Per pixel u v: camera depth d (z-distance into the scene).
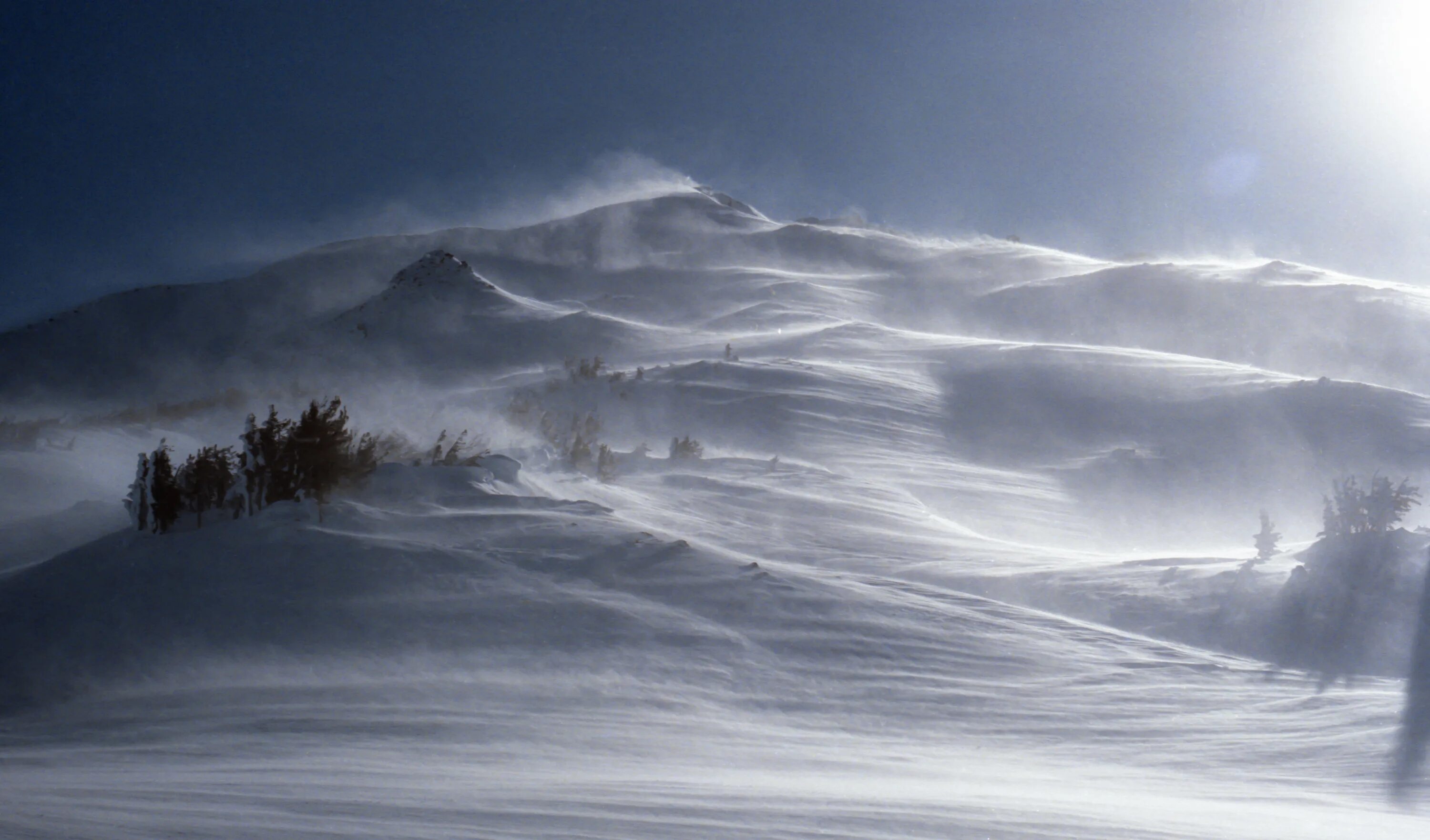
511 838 5.88
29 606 14.98
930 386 55.50
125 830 5.52
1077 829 7.01
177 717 11.13
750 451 41.09
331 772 8.52
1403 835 7.66
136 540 17.33
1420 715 12.36
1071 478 42.62
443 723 10.95
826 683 13.38
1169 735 11.92
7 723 11.40
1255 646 15.86
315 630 14.05
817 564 21.45
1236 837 7.05
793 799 7.61
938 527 27.59
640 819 6.61
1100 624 17.33
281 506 18.06
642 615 15.08
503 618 14.61
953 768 10.30
